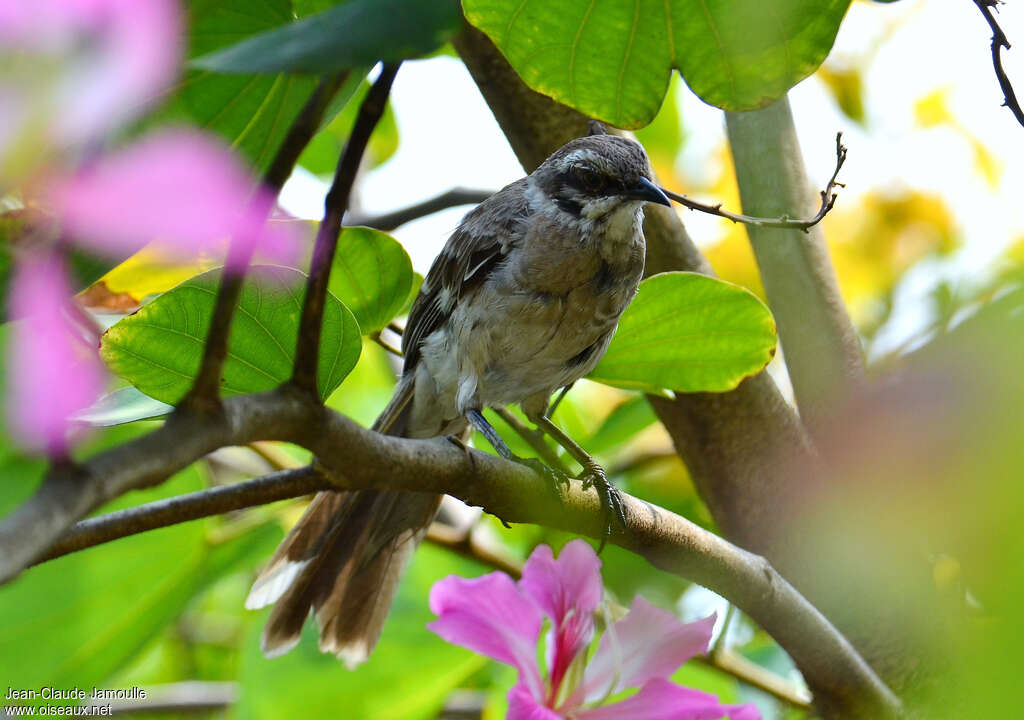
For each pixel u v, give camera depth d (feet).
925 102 19.29
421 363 18.72
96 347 17.95
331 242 16.99
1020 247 19.03
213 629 19.38
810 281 18.51
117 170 10.76
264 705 18.61
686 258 18.61
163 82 11.34
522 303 18.61
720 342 18.28
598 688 17.85
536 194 18.65
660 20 17.94
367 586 18.45
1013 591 8.35
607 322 18.65
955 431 10.87
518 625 17.81
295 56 12.45
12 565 12.05
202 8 15.60
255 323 17.99
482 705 18.98
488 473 17.99
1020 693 7.93
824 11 17.93
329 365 18.02
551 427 18.58
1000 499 9.34
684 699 17.84
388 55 12.30
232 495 17.83
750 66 17.98
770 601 18.15
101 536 17.79
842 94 19.30
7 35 9.17
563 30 17.95
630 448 19.13
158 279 18.29
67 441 13.28
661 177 19.38
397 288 18.24
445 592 17.83
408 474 17.90
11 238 12.93
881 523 18.29
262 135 17.92
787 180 18.54
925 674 18.31
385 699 18.63
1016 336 11.23
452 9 12.50
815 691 18.25
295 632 18.40
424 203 18.83
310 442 17.78
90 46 9.47
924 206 19.26
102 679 18.44
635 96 18.01
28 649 18.42
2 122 9.21
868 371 18.49
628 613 17.88
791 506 18.44
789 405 18.47
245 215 15.03
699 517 19.11
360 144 16.55
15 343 13.16
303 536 18.44
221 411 15.98
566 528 18.10
